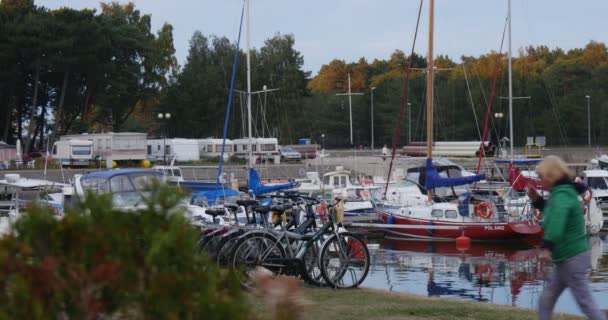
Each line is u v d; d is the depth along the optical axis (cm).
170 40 10256
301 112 9981
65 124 9175
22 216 467
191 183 4059
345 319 1066
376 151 8469
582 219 799
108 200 481
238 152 7769
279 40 10306
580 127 9281
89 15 8412
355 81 13100
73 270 439
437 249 2995
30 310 421
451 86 9319
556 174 799
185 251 457
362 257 1429
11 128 9131
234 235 1391
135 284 446
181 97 9806
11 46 7875
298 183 3903
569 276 797
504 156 5597
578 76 10219
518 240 3123
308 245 1389
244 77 9800
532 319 1095
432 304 1217
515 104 9056
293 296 476
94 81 8444
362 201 3931
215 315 446
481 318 1097
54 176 5838
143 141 7088
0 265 430
